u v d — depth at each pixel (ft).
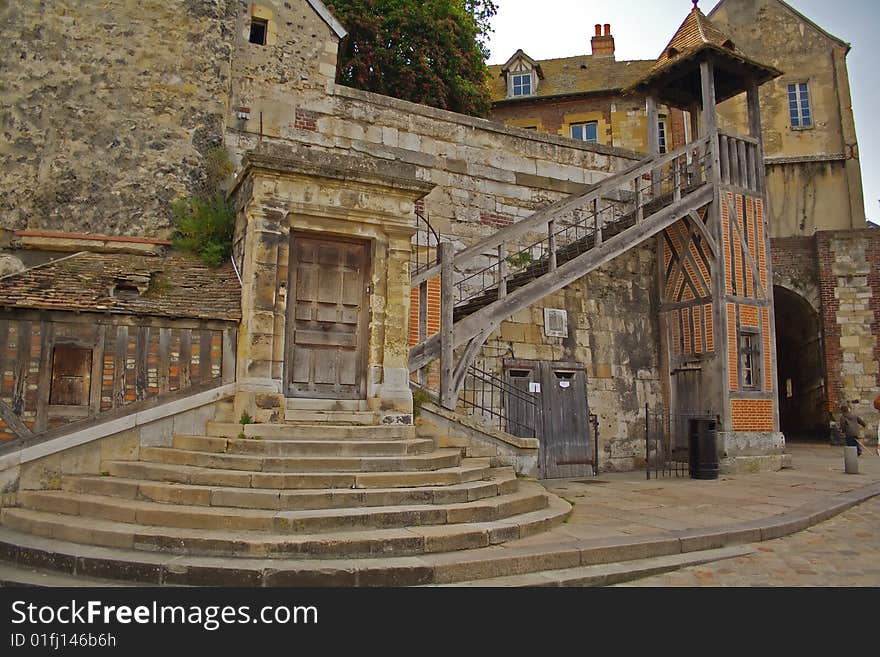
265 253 23.98
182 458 20.88
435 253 37.17
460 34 56.95
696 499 27.71
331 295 25.49
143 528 17.10
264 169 24.18
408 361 26.05
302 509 18.11
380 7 53.57
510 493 22.24
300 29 36.32
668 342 43.06
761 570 18.17
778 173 68.59
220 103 33.63
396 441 22.40
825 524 24.20
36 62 31.27
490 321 31.09
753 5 72.33
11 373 21.45
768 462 39.24
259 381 23.22
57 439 21.04
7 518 19.26
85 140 31.27
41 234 28.73
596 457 39.70
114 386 22.41
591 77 79.87
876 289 56.18
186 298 24.81
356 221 25.53
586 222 43.01
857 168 67.82
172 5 33.81
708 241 40.50
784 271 58.85
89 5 32.58
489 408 36.70
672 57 42.78
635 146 74.43
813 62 70.38
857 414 54.85
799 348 61.72
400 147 37.37
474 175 39.32
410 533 17.34
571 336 40.57
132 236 30.89
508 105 77.61
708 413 39.96
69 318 22.38
